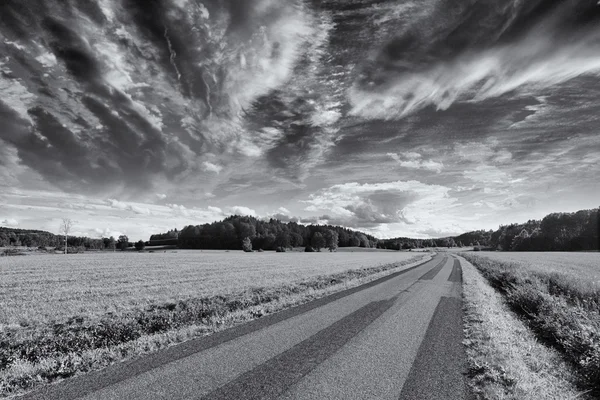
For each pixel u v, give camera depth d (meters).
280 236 136.25
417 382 5.79
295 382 5.71
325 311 12.20
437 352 7.43
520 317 12.23
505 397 5.23
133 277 25.75
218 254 82.38
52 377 6.02
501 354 7.18
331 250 143.38
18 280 23.61
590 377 6.34
